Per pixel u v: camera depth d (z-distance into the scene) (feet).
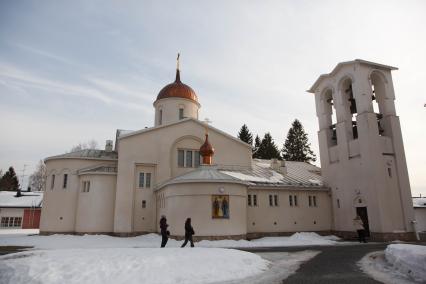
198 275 39.01
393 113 107.04
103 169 112.98
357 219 90.07
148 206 110.01
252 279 38.70
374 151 99.04
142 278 36.76
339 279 38.22
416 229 97.04
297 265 48.29
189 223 68.33
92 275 36.40
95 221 105.91
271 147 266.16
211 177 90.99
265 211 109.81
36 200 180.24
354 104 113.70
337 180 114.32
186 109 134.62
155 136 114.93
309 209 115.96
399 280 37.63
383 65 109.81
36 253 48.29
